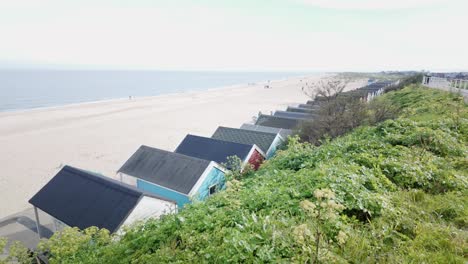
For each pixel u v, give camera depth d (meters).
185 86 148.50
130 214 11.19
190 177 15.73
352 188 5.08
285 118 29.09
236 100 78.44
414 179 5.90
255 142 21.83
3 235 14.88
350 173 5.80
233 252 3.68
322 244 3.65
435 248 3.73
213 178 16.31
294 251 3.62
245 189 6.87
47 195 13.65
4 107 63.47
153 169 17.09
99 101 75.38
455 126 10.04
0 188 20.33
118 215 11.23
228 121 46.91
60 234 6.64
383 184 5.75
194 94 97.81
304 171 6.94
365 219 4.57
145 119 48.12
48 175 22.84
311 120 21.44
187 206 6.62
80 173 14.31
